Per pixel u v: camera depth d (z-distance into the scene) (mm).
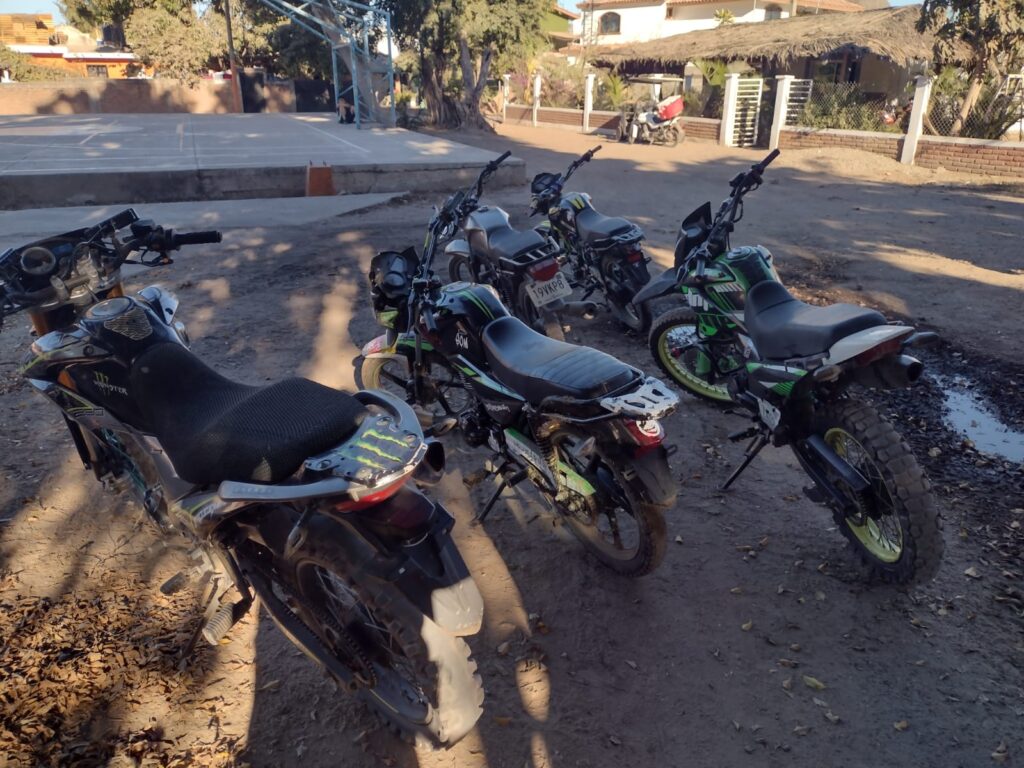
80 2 40781
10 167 13266
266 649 3086
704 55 25812
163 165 13641
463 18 25719
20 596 3332
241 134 22109
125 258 3516
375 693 2615
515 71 32031
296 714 2785
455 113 28562
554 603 3375
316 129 24625
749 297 3992
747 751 2654
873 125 19781
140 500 3203
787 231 10508
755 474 4387
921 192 14297
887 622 3230
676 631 3207
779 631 3201
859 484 3316
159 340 2928
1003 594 3363
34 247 3193
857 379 3369
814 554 3680
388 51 25438
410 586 2273
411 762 2607
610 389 3068
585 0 48188
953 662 3016
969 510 3955
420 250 8945
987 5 16469
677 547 3746
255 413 2525
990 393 5297
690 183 15141
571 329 6664
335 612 2594
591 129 27859
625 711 2822
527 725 2762
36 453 4500
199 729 2715
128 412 2879
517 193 13273
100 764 2570
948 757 2617
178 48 37188
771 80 23234
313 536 2344
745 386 4055
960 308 6969
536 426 3381
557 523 3953
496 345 3674
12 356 5891
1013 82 17672
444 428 3627
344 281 7805
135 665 2975
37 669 2939
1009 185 15062
